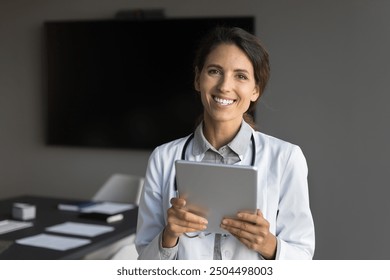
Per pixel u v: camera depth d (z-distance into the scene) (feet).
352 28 11.93
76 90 14.44
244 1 12.69
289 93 12.51
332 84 12.16
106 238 7.62
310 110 12.37
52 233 7.89
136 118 13.84
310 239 3.88
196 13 13.12
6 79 15.47
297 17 12.32
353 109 12.05
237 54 3.71
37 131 15.26
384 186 11.91
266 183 3.90
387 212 11.92
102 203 10.49
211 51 3.78
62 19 14.58
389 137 11.79
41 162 15.31
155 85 13.55
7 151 15.62
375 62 11.81
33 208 9.04
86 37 14.19
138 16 13.50
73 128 14.60
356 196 12.15
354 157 12.11
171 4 13.35
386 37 11.69
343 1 11.95
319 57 12.21
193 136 4.27
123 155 14.29
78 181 14.89
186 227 3.69
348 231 12.26
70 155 14.94
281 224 3.92
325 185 12.38
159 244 3.84
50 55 14.67
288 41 12.42
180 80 13.26
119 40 13.83
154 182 4.20
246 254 3.86
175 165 3.75
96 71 14.16
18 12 15.11
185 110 13.28
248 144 4.04
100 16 14.15
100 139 14.32
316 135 12.36
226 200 3.67
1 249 6.93
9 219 8.96
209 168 3.61
